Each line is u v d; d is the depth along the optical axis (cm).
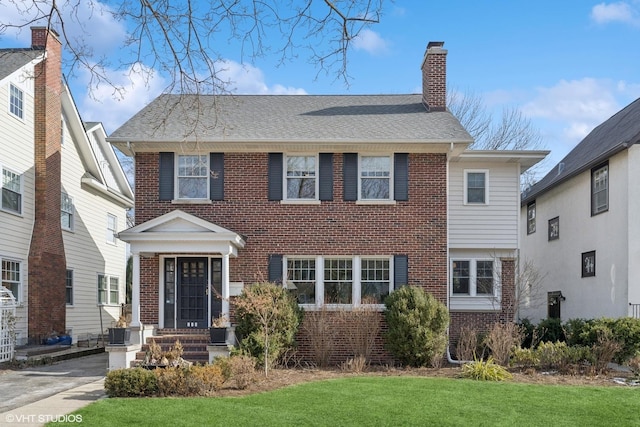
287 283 1938
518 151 2136
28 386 1426
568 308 2611
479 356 1945
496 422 1057
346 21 933
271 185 1944
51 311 2305
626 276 2081
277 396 1242
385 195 1966
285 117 2072
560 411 1147
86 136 2670
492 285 2192
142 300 1894
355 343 1852
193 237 1766
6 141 2070
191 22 912
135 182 1927
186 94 1044
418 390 1330
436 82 2164
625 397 1285
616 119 2644
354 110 2167
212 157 1947
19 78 2116
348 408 1136
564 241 2666
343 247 1939
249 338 1677
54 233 2347
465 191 2203
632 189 2077
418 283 1933
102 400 1181
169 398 1209
